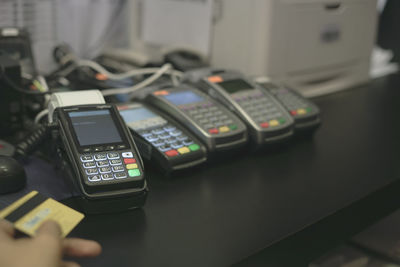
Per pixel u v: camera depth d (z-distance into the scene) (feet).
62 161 1.96
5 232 1.33
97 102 2.07
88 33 3.81
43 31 3.48
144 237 1.71
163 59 3.47
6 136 2.50
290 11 3.12
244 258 1.62
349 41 3.68
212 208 1.94
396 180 2.29
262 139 2.39
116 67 3.44
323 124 3.02
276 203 2.00
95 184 1.74
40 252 1.20
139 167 1.85
